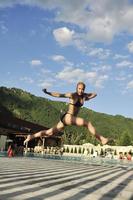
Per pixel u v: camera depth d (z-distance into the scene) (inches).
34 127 2034.9
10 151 1158.3
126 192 329.7
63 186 343.9
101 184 395.9
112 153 2217.0
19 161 862.5
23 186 318.0
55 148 2185.0
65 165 842.2
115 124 6250.0
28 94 6087.6
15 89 6053.2
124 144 2819.9
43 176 451.8
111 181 448.1
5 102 5354.3
